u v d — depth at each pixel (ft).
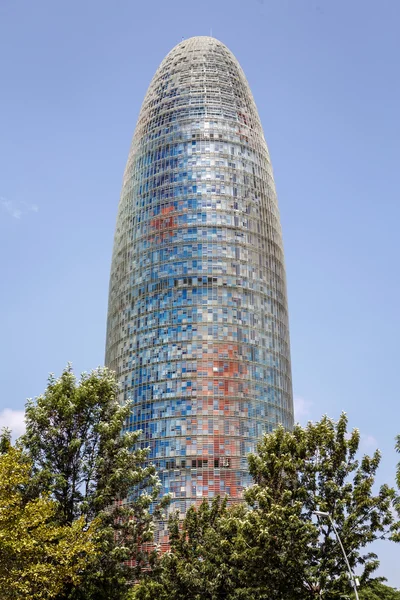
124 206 653.71
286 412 566.77
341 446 209.15
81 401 212.23
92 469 206.80
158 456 520.01
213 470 508.94
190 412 531.50
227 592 237.04
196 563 248.32
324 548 195.62
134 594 237.25
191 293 573.33
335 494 202.18
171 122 648.38
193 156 625.41
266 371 565.12
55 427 208.95
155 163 638.12
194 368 547.49
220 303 570.46
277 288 609.01
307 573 191.93
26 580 171.42
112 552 198.39
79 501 203.41
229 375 547.08
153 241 605.73
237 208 610.24
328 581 193.36
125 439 215.51
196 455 514.27
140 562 218.79
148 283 591.78
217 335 559.38
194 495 498.69
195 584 239.50
